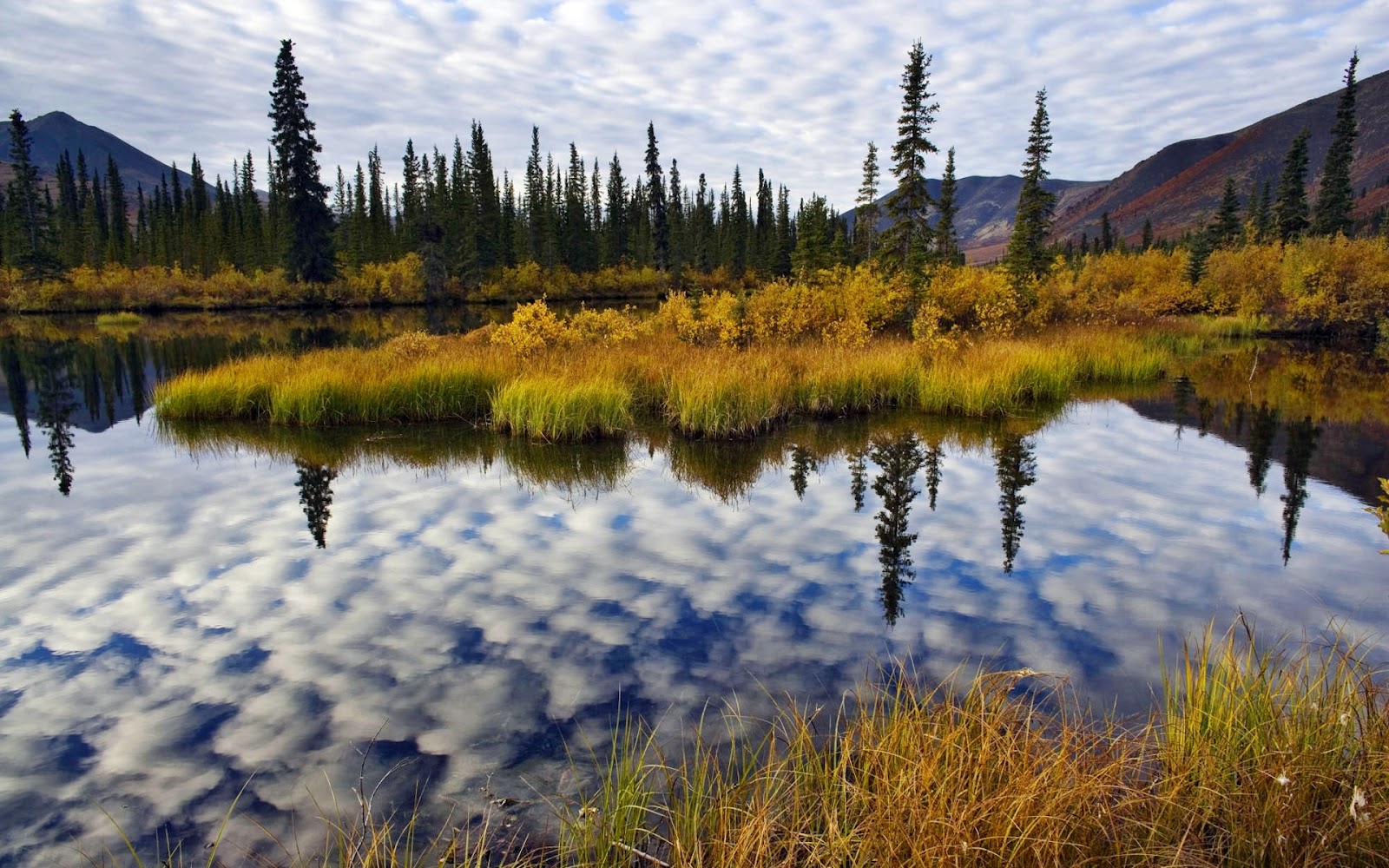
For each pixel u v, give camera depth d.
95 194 80.69
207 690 4.59
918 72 29.81
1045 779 2.79
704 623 5.46
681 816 3.07
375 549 7.21
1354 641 5.08
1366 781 2.79
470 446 11.95
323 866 3.06
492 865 3.03
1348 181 45.53
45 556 7.07
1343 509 8.52
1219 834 2.78
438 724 4.17
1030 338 23.31
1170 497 8.94
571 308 53.12
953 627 5.39
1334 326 30.94
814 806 3.10
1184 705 3.48
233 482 9.86
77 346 29.02
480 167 65.88
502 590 6.13
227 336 33.19
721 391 12.67
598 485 9.59
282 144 51.25
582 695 4.46
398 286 59.12
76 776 3.76
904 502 8.77
